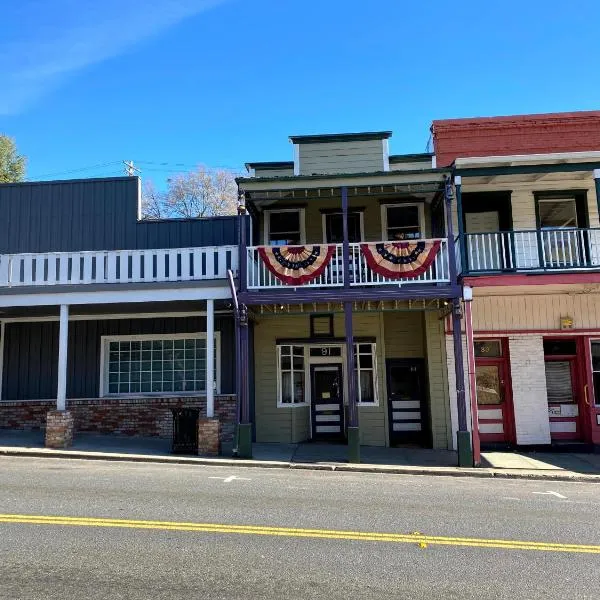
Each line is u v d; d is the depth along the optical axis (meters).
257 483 9.04
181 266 13.38
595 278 12.37
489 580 4.86
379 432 14.46
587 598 4.50
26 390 15.20
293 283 12.58
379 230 14.84
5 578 4.70
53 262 13.28
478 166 12.72
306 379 15.06
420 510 7.38
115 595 4.38
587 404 13.97
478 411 14.20
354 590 4.59
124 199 15.88
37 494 7.74
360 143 15.12
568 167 12.47
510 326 14.18
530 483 10.02
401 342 14.94
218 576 4.82
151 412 14.69
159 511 6.91
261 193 13.06
